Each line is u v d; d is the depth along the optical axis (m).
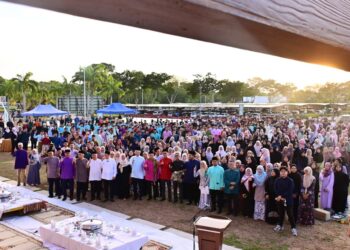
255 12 0.93
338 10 1.29
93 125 23.97
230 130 20.12
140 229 8.77
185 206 10.66
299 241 8.03
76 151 12.63
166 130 19.86
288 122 26.75
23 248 7.54
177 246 7.79
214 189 9.95
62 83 56.34
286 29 1.05
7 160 18.39
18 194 10.65
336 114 50.28
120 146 15.63
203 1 0.79
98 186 11.31
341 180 9.73
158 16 0.82
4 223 9.15
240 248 7.64
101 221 7.61
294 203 9.02
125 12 0.76
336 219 9.45
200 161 10.67
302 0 1.13
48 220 9.48
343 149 13.62
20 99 53.84
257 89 86.44
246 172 9.68
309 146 14.41
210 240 5.00
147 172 11.22
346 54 1.41
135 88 71.75
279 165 9.39
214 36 1.05
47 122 30.80
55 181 11.67
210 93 74.12
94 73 55.25
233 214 9.83
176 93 80.00
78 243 6.81
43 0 0.65
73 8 0.70
